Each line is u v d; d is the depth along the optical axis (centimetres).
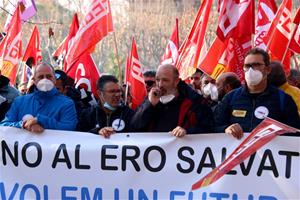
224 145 694
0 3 2595
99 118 769
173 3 5338
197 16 1228
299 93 796
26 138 735
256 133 631
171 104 721
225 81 955
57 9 5172
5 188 736
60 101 764
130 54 1057
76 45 1069
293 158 676
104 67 4747
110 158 718
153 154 711
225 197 689
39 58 1467
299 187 675
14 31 1288
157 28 5244
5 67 1273
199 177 701
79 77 1133
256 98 711
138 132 725
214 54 1115
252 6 1112
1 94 963
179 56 1279
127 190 717
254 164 684
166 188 708
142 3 5350
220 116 732
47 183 731
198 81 1334
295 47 1093
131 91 1023
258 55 700
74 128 759
